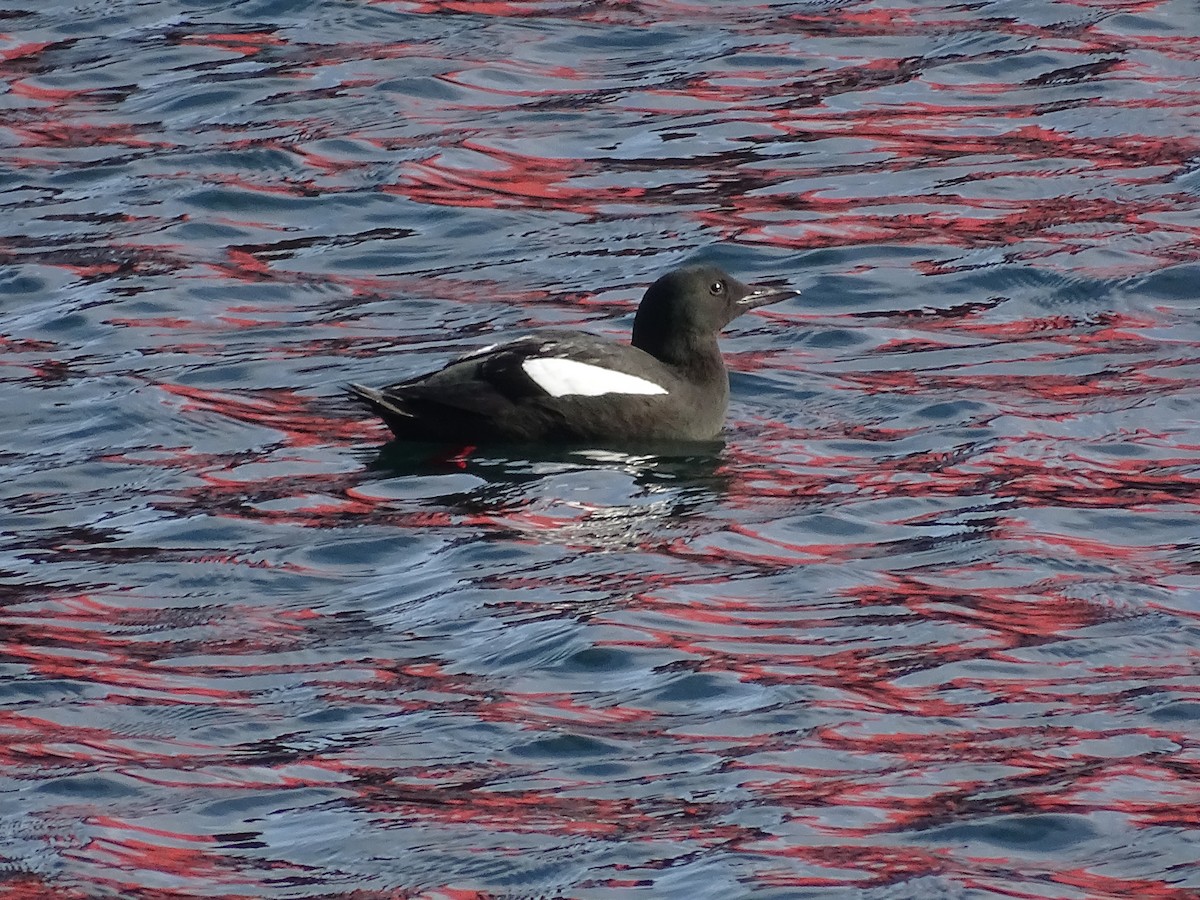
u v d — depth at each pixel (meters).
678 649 20.31
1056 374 28.36
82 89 39.16
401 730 18.88
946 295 31.23
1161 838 17.06
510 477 24.56
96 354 29.16
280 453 25.52
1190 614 21.16
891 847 16.94
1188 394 27.44
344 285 31.75
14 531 23.41
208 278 31.81
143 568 22.28
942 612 21.16
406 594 21.59
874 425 26.66
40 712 19.23
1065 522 23.48
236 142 36.69
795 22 42.12
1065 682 19.78
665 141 36.81
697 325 26.16
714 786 17.88
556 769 18.16
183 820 17.44
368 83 39.19
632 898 16.22
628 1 43.22
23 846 17.02
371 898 16.27
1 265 32.25
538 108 38.31
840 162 35.97
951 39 41.16
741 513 23.66
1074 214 33.78
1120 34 41.19
